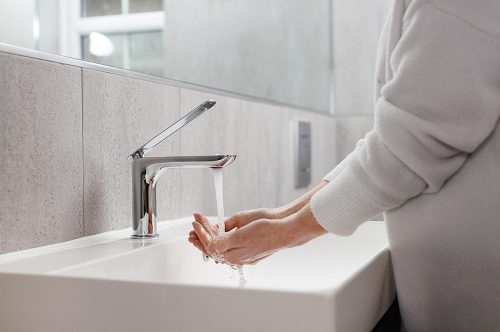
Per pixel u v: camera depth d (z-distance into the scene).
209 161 1.11
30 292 0.81
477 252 0.94
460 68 0.87
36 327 0.81
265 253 1.00
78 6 1.15
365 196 0.92
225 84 1.69
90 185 1.14
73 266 0.89
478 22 0.88
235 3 1.75
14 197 0.97
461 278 0.96
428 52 0.88
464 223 0.93
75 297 0.79
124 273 1.00
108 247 1.07
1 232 0.95
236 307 0.72
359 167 0.92
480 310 0.96
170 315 0.75
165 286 0.75
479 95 0.87
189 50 1.52
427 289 0.98
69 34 1.12
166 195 1.38
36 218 1.01
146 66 1.36
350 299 0.76
